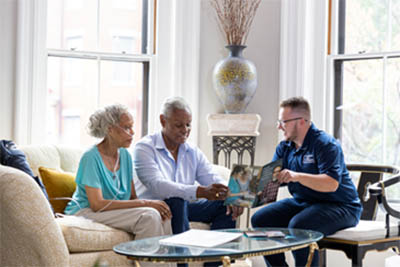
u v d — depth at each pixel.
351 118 4.10
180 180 3.31
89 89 4.20
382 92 3.99
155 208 2.91
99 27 4.23
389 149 3.96
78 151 3.62
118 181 3.11
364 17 4.08
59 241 2.58
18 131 3.83
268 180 2.75
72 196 3.22
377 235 2.96
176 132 3.21
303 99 3.14
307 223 2.89
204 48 4.29
